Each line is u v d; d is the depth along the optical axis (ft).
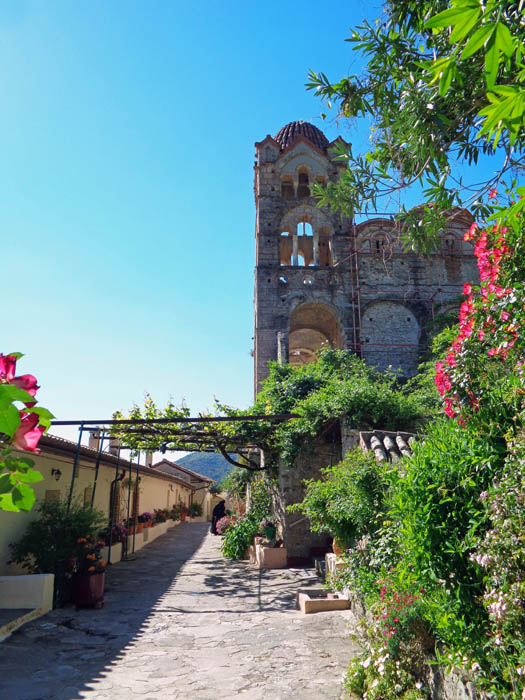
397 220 19.51
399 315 92.38
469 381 13.55
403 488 13.17
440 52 15.67
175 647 23.35
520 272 12.59
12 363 5.35
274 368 66.08
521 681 9.23
